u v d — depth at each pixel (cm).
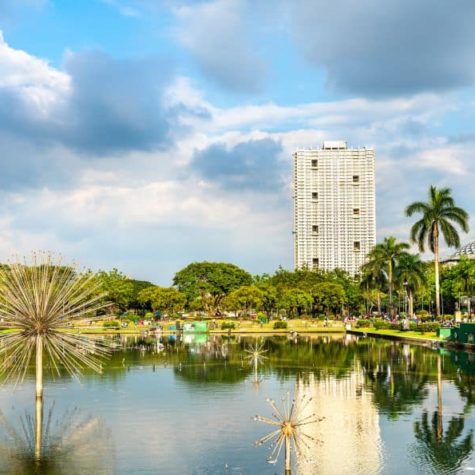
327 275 17725
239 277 16650
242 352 6788
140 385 4384
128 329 10500
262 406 3603
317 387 4269
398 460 2552
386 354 6500
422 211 9331
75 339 3697
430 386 4294
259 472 2417
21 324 3550
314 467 2470
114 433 3003
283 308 13862
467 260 13038
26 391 4172
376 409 3506
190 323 10888
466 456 2605
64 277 3712
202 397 3903
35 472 2434
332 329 10812
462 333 7188
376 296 16200
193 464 2512
